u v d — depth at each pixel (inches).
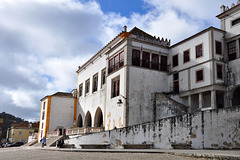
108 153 480.7
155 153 428.8
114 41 1130.0
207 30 877.2
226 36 885.8
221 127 454.3
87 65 1473.9
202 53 887.1
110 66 1095.6
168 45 1111.6
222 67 861.8
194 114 501.7
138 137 619.2
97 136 738.2
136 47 982.4
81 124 1530.5
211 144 464.8
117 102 909.8
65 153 552.1
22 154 582.6
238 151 389.4
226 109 451.8
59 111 1518.2
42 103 1611.7
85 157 414.6
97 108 1248.8
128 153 457.4
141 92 952.9
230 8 877.2
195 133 494.6
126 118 897.5
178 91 978.1
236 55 840.9
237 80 813.9
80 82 1568.7
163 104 924.6
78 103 1555.1
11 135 2522.1
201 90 864.3
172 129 541.3
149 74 990.4
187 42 962.7
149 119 945.5
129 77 939.3
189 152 372.8
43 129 1501.0
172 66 1025.5
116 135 680.4
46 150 751.7
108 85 1075.3
